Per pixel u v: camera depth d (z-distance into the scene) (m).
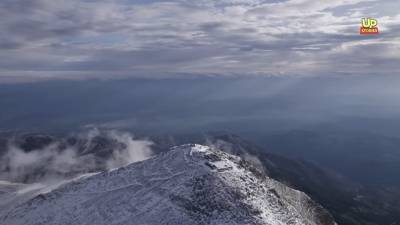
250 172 117.31
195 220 92.00
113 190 113.31
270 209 99.44
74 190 122.00
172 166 115.31
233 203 96.81
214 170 108.88
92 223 101.00
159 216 95.38
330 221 121.12
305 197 126.31
